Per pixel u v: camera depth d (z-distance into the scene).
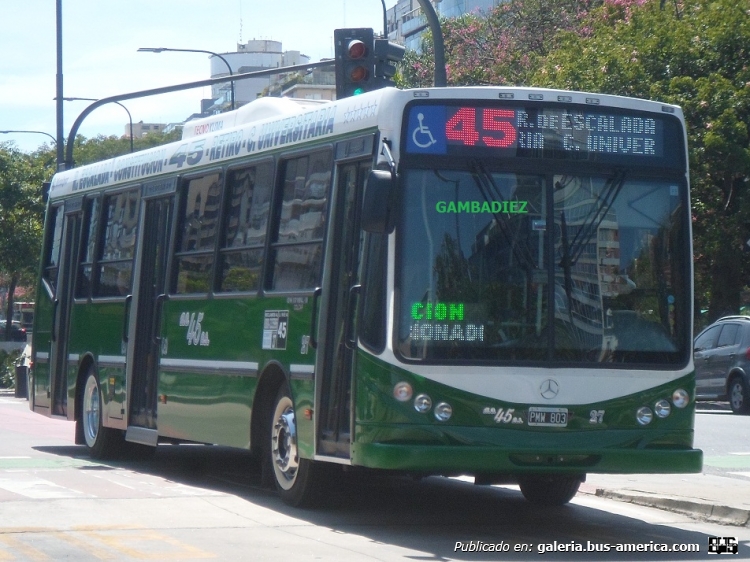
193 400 12.63
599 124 9.77
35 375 17.55
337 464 10.71
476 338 9.28
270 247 11.37
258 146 11.89
